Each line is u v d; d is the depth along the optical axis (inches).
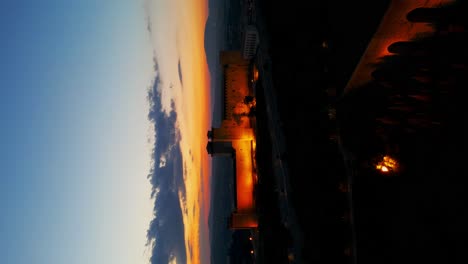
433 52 426.6
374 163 518.0
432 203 442.6
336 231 586.2
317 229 631.2
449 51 412.8
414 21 398.9
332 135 601.3
